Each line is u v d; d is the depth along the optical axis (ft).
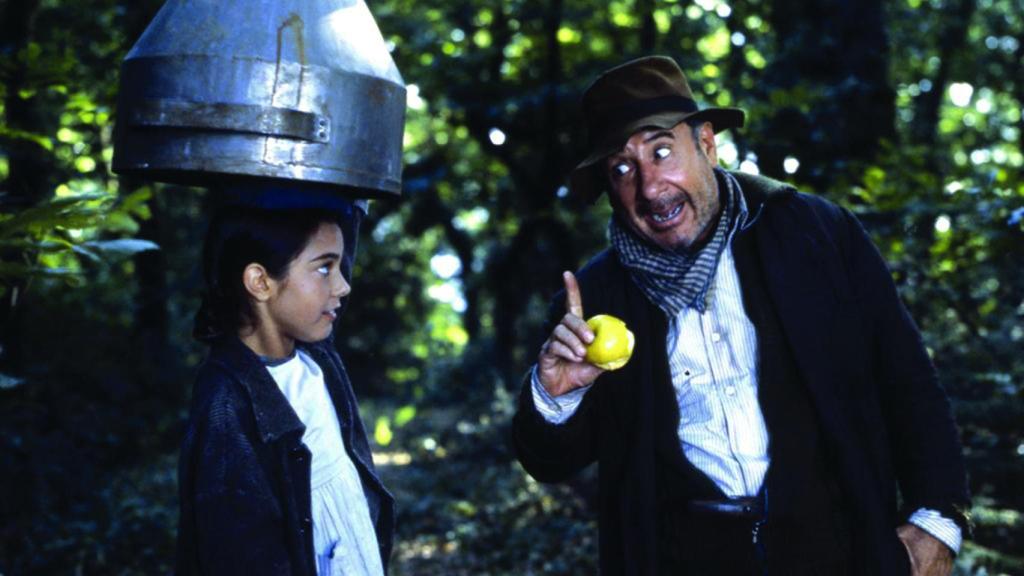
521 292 51.90
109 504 24.23
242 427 7.01
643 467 8.64
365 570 7.52
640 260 8.79
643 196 8.70
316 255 7.30
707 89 25.36
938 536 8.49
